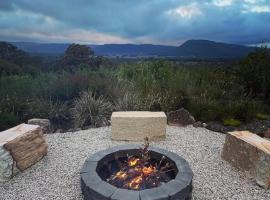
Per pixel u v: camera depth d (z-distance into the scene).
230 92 6.97
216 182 3.21
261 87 7.01
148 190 2.50
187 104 6.17
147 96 6.29
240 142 3.44
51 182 3.16
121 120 4.47
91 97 5.99
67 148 4.20
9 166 3.17
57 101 6.45
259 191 3.03
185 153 4.06
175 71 7.95
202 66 8.38
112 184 2.83
